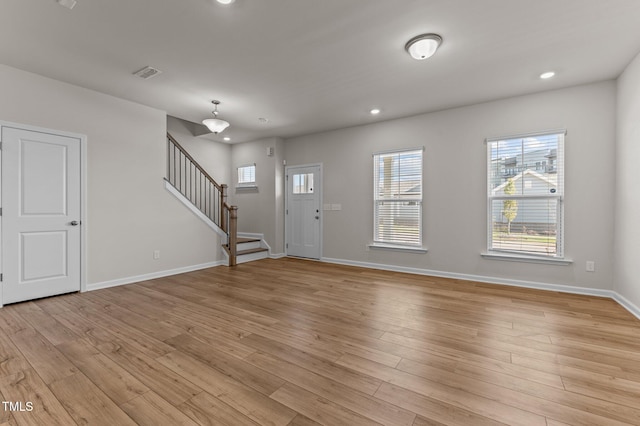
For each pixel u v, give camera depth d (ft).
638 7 7.22
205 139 21.52
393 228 16.52
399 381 5.97
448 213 14.76
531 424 4.77
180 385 5.84
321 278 14.66
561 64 10.14
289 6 7.25
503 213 13.51
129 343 7.63
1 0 6.92
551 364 6.59
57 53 9.52
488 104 13.67
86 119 12.32
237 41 8.84
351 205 18.03
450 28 8.14
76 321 9.09
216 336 8.04
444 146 14.84
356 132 17.80
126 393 5.58
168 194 15.31
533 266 12.82
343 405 5.25
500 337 7.95
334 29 8.23
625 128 10.34
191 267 16.38
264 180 21.16
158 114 14.79
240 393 5.59
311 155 19.81
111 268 13.12
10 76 10.46
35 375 6.15
